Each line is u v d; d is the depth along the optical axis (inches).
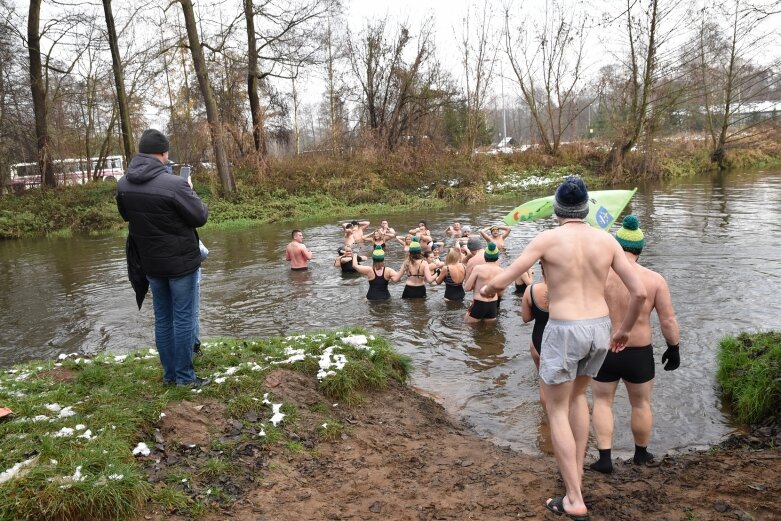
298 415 196.2
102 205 984.9
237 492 152.3
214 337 327.3
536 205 371.9
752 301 358.3
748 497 146.2
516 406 235.3
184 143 1255.5
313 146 1467.8
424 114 1358.3
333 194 1099.3
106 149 1347.2
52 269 598.9
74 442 157.0
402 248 609.3
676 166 1316.4
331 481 163.3
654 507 144.9
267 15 1082.7
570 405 152.8
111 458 150.4
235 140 1162.0
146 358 237.9
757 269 436.8
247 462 165.5
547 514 144.6
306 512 146.3
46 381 209.3
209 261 586.9
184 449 167.2
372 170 1198.3
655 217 724.7
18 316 408.2
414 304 397.4
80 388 198.7
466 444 193.8
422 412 220.4
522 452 193.9
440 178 1162.0
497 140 2650.1
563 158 1360.7
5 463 146.6
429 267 454.9
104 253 687.1
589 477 167.2
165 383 204.5
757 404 206.7
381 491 158.2
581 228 142.9
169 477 151.9
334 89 1456.7
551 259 139.9
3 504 130.4
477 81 1348.4
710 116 1416.1
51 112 1245.7
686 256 491.2
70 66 1123.9
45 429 165.0
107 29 1034.7
